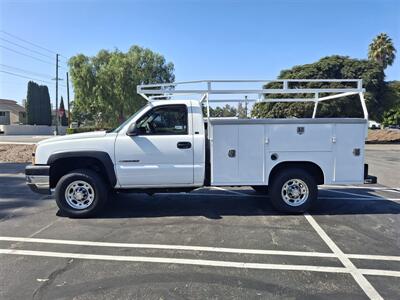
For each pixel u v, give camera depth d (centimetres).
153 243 518
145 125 652
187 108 654
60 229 587
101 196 650
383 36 4462
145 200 797
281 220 634
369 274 411
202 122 656
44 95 6069
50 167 645
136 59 4266
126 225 609
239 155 654
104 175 671
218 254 474
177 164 648
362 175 661
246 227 593
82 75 4022
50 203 770
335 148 656
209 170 663
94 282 393
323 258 459
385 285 384
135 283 390
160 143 644
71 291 372
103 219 646
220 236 546
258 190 814
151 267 433
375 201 786
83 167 673
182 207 732
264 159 657
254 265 438
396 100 3216
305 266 434
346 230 575
